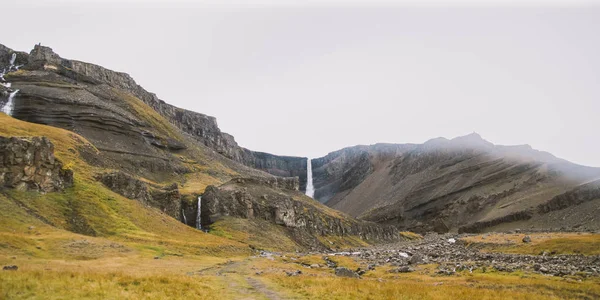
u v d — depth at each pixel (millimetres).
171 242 92875
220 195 158750
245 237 138000
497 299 32875
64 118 197875
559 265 69000
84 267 48125
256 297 32281
